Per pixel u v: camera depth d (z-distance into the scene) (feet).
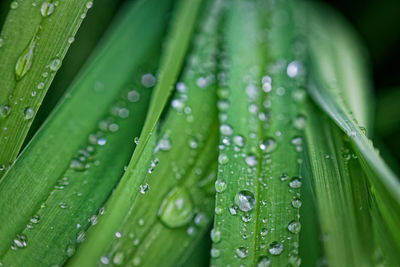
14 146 0.34
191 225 0.36
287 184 0.35
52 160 0.35
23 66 0.34
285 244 0.34
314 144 0.36
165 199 0.35
